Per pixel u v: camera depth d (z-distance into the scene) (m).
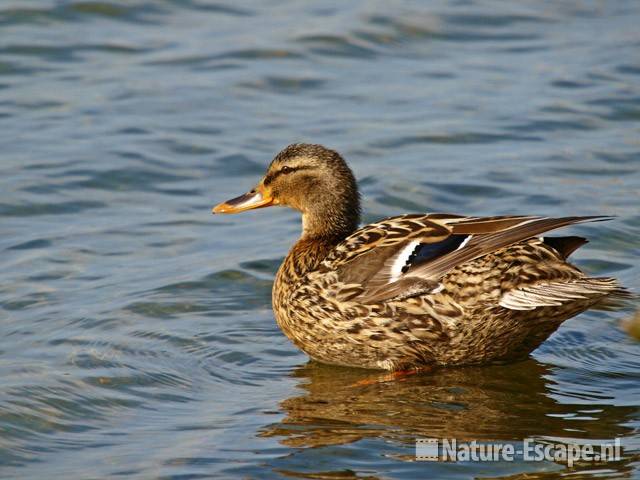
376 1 23.08
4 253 14.20
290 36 21.33
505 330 11.26
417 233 11.40
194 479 9.31
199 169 16.86
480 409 10.76
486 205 15.60
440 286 11.03
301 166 13.11
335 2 23.09
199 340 12.27
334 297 11.59
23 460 9.71
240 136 17.81
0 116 18.03
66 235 14.80
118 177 16.45
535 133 17.95
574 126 18.17
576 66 20.41
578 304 11.12
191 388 11.22
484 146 17.53
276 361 12.02
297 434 10.15
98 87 19.22
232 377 11.54
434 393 11.17
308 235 13.16
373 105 18.98
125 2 22.28
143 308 12.89
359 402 10.93
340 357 11.90
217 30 21.62
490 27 22.20
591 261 13.99
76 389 11.01
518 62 20.70
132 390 11.08
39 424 10.34
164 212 15.67
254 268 13.99
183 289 13.40
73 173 16.42
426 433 10.19
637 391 11.20
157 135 17.69
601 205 15.46
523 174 16.52
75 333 12.24
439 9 22.77
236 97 19.12
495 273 10.84
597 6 23.33
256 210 16.11
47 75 19.55
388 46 21.30
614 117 18.47
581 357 12.07
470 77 20.06
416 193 15.95
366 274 11.46
